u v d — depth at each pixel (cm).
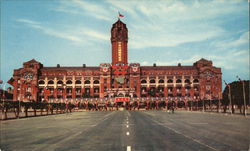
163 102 15562
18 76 16388
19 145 1894
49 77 16600
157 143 1881
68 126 3612
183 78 16675
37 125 3950
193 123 3969
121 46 17200
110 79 16550
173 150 1590
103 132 2717
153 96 15800
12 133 2772
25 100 15812
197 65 16788
